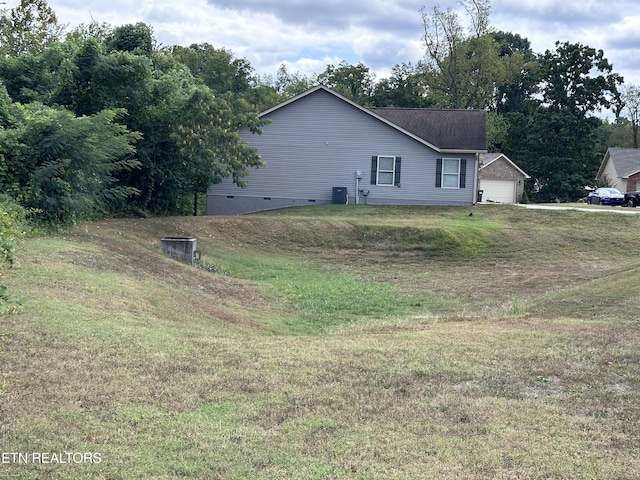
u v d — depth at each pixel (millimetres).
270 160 32344
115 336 7949
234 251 21812
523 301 15078
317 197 32406
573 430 5562
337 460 4906
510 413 5941
